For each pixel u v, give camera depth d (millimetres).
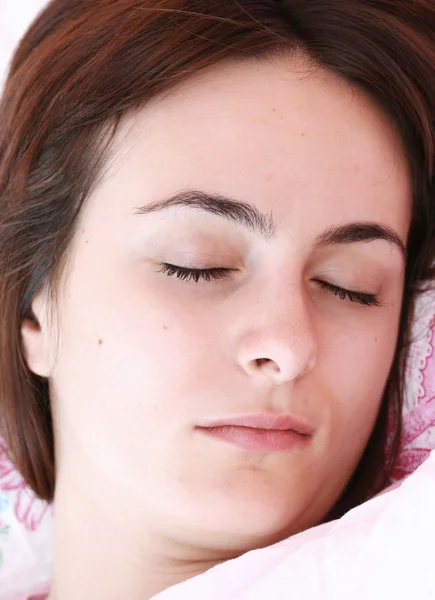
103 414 928
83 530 1024
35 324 1069
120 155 929
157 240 896
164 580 988
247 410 881
